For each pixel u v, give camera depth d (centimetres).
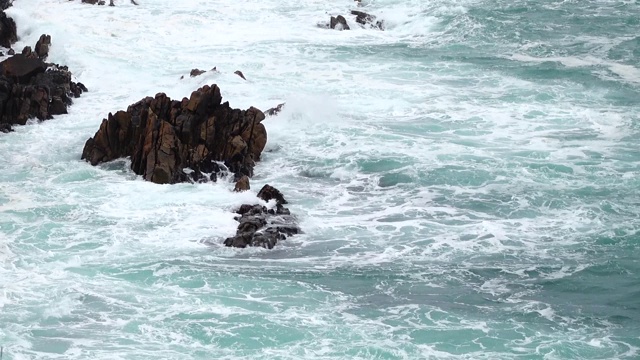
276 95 17062
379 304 10631
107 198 13262
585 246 12062
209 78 17675
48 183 13725
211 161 14088
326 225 12681
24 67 16675
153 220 12638
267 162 14675
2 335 9756
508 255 11856
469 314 10444
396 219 12888
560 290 11006
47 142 15075
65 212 12800
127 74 18025
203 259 11625
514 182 13950
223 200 13225
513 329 10150
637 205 13150
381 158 14738
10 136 15250
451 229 12575
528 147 15238
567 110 16925
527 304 10681
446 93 17725
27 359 9381
